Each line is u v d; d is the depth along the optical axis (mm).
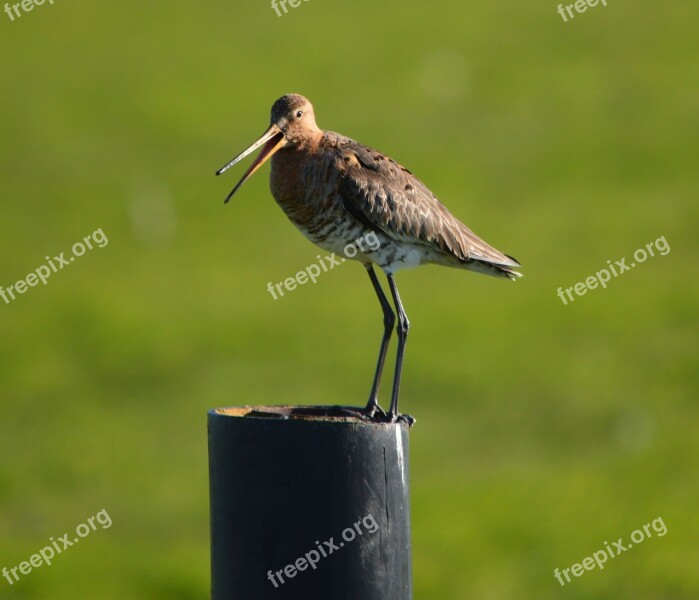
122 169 24938
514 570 13320
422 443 16641
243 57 29312
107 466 16438
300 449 6488
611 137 26219
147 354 19312
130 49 29766
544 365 18672
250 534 6535
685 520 14055
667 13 31562
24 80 28281
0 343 19562
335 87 28078
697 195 23938
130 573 13562
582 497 14703
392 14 31828
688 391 17734
